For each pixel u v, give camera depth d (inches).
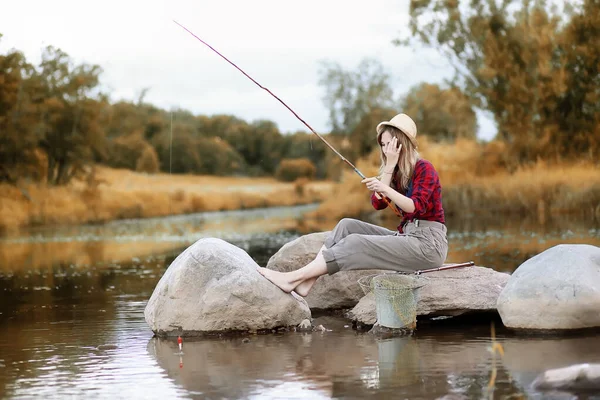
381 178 239.9
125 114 1235.2
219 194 1263.5
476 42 933.2
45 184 959.6
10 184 911.0
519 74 910.4
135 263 456.8
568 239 484.7
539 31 903.7
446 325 239.5
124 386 175.6
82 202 955.3
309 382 174.1
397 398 159.2
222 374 183.9
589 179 770.2
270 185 1530.5
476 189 812.6
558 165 861.2
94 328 250.5
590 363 181.3
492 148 920.3
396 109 1344.7
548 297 218.7
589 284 217.9
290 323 240.1
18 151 930.1
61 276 398.0
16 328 252.8
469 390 163.3
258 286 236.1
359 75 1364.4
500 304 227.9
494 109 924.0
